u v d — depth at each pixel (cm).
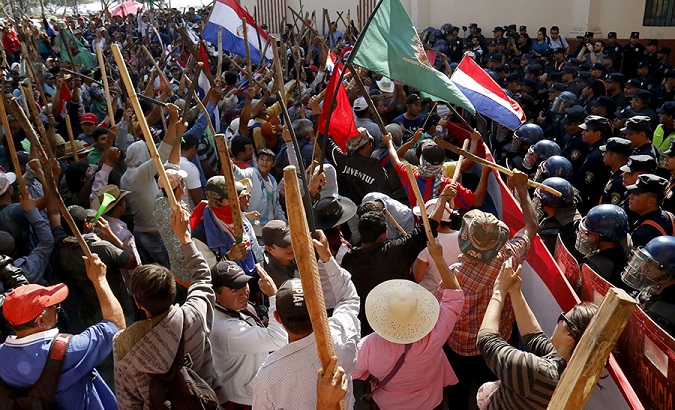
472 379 381
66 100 959
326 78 995
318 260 298
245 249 365
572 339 246
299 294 250
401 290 303
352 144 572
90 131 796
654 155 611
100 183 553
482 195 551
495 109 624
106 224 442
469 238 342
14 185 562
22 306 272
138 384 265
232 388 322
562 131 852
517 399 258
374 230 382
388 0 452
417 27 2080
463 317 366
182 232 304
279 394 248
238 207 353
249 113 742
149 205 513
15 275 376
